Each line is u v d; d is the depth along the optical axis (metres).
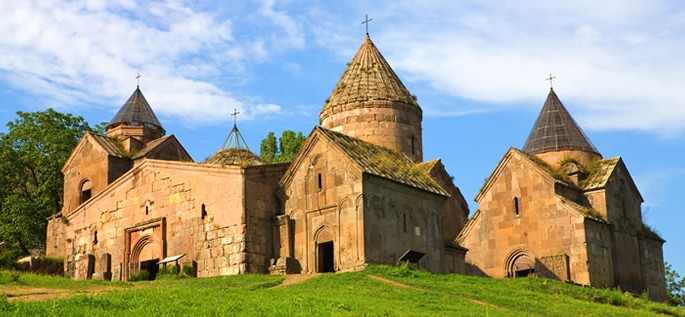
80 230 49.19
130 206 46.81
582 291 37.84
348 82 51.59
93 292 30.66
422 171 46.12
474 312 29.19
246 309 26.45
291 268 41.62
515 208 47.75
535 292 36.19
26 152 63.44
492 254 48.09
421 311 28.42
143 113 57.69
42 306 25.23
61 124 65.75
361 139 49.16
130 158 54.53
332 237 40.97
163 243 44.47
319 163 42.34
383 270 37.50
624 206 48.44
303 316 25.66
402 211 42.28
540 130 50.81
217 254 42.22
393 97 50.41
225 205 42.50
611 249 46.19
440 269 43.66
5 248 56.09
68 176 55.72
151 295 28.42
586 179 48.12
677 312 37.41
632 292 46.69
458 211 51.47
